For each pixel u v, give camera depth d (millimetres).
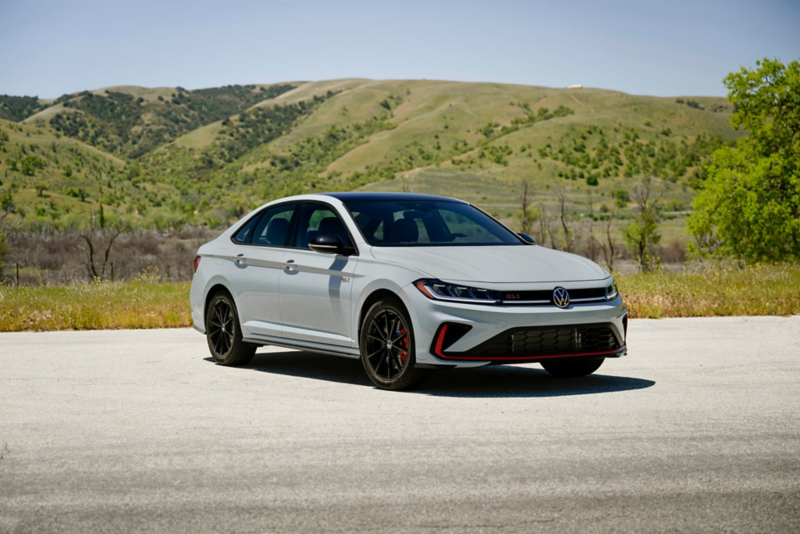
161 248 66062
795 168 35750
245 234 8008
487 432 4855
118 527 3355
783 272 18172
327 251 6695
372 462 4250
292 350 9008
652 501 3604
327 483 3904
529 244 7145
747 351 8461
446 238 6941
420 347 5984
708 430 4875
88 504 3643
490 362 5828
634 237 50969
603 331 6156
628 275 21562
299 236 7352
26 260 54812
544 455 4348
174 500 3684
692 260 39406
